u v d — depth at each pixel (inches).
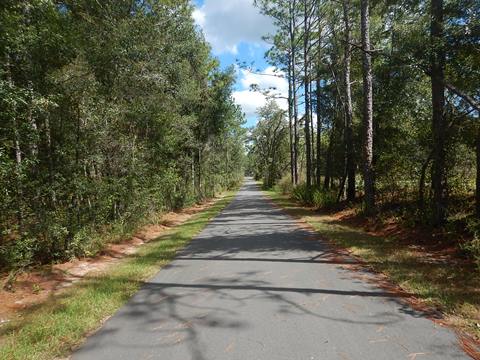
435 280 217.5
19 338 158.7
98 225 381.7
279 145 2180.1
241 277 244.8
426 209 382.9
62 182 314.7
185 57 820.0
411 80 457.4
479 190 319.0
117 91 427.5
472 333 147.5
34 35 267.0
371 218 467.8
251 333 154.4
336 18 754.2
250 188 2212.1
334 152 809.5
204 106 995.9
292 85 1109.7
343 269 258.4
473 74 331.3
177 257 322.0
